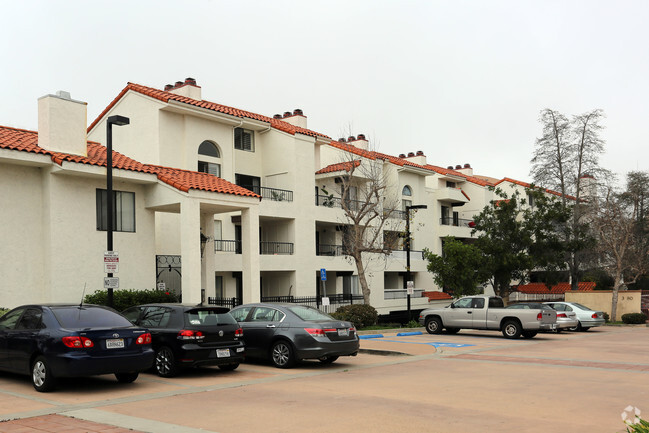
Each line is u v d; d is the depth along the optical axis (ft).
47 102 64.75
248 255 74.02
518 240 124.47
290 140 102.73
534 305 77.92
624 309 124.88
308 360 51.42
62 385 37.45
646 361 52.34
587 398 33.83
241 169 101.96
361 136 140.97
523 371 45.57
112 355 34.81
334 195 116.06
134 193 71.31
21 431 24.94
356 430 25.82
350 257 108.99
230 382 39.19
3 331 37.76
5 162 61.11
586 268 169.99
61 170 62.23
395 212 128.36
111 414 28.73
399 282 138.31
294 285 100.42
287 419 27.94
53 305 37.01
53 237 63.36
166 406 30.96
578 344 70.28
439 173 154.81
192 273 66.74
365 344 65.10
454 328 85.71
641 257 137.39
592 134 158.71
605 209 133.28
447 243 113.91
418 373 44.24
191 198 67.62
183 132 87.92
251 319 48.29
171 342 40.32
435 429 26.07
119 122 52.54
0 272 60.44
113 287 50.70
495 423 27.30
